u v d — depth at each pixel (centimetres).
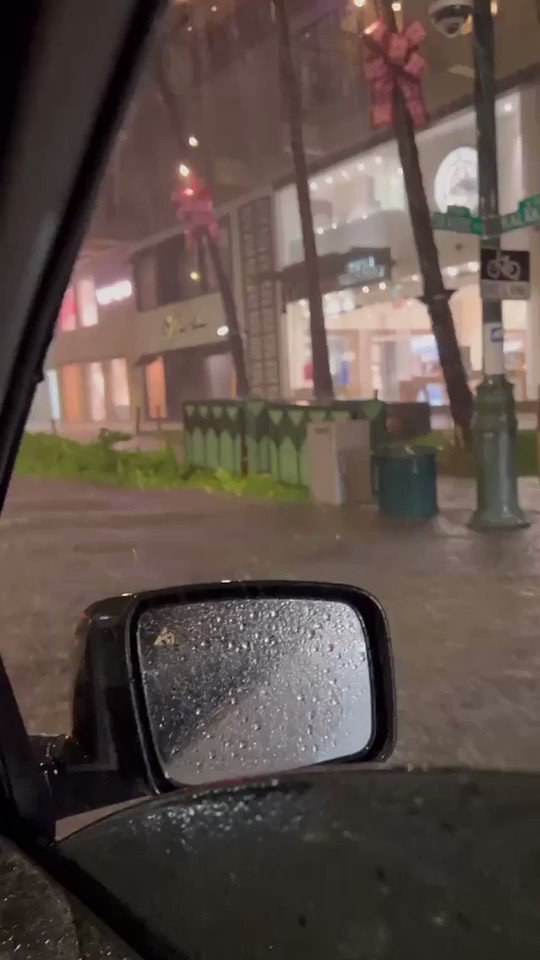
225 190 3438
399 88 1736
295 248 3222
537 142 2411
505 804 164
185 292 3831
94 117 129
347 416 1384
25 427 159
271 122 3216
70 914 121
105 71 125
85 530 1155
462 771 181
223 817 156
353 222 2953
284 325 3309
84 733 169
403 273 2809
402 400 3123
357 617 203
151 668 175
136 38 123
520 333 2570
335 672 198
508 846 147
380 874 138
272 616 193
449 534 1011
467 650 586
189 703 179
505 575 794
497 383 1036
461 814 159
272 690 190
